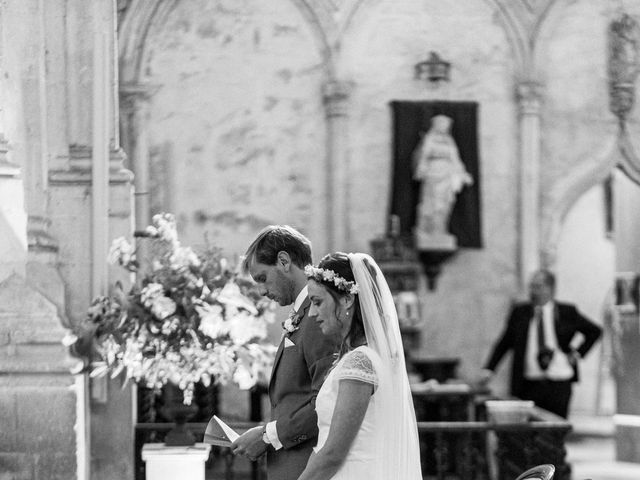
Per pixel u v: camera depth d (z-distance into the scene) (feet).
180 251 25.34
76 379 25.98
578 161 47.11
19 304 26.08
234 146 45.55
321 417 15.38
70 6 29.01
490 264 46.68
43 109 28.81
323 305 15.47
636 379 40.88
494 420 30.50
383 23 46.21
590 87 47.14
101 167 28.78
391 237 44.57
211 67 45.44
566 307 38.14
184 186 45.24
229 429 18.16
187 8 45.27
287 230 17.84
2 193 26.81
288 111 45.80
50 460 25.53
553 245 46.93
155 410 35.04
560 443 28.55
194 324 24.62
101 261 28.68
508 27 46.65
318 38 45.91
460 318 46.37
